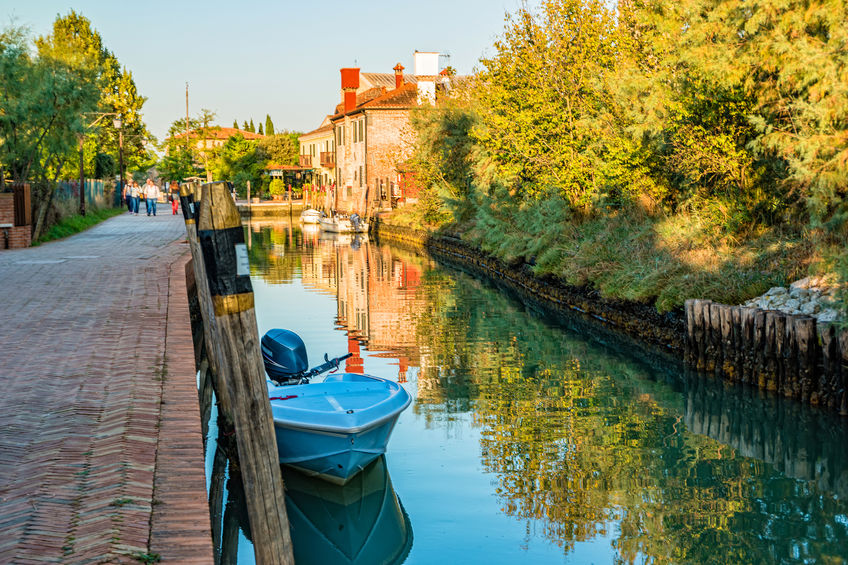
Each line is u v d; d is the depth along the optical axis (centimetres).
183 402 780
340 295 2555
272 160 10194
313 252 4134
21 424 696
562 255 2406
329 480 921
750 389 1289
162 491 566
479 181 3534
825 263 1304
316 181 8800
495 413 1230
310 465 912
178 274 1806
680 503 876
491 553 754
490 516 840
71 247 2528
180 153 8531
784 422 1131
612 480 947
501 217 3212
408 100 6141
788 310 1328
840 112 1240
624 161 2180
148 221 4097
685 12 1554
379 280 2950
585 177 2583
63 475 579
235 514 844
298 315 2153
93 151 5644
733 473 970
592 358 1614
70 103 2756
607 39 2638
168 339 1090
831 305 1215
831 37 1258
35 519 501
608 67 2573
